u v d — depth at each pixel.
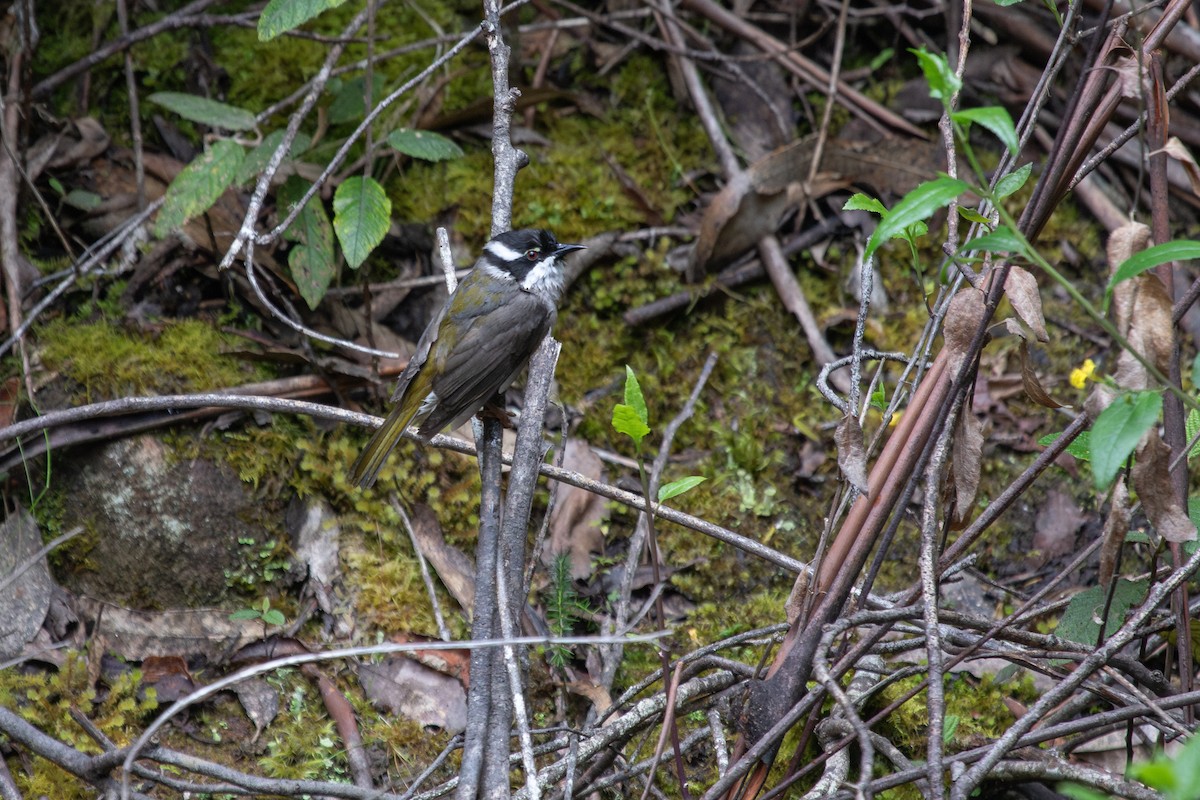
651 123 10.87
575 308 9.95
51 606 8.09
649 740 7.81
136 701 7.79
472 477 8.95
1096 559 8.80
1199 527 6.18
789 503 9.29
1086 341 9.95
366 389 9.23
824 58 11.34
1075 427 5.96
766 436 9.59
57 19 10.31
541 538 7.43
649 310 9.91
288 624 8.31
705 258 10.02
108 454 8.51
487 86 10.77
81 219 9.55
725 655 8.34
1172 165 10.39
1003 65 10.89
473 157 10.44
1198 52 10.02
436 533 8.77
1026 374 5.99
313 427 8.96
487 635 6.09
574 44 11.27
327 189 9.75
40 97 9.73
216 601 8.38
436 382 8.01
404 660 8.16
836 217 10.41
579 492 8.92
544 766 7.72
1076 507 9.20
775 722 6.23
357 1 11.12
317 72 10.56
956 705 7.95
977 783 5.38
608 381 9.74
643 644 8.37
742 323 10.05
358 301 9.60
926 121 10.84
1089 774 6.27
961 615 6.55
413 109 10.38
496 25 7.96
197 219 9.28
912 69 11.22
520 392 9.69
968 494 5.91
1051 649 6.29
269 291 9.38
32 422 7.89
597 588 8.70
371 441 7.81
